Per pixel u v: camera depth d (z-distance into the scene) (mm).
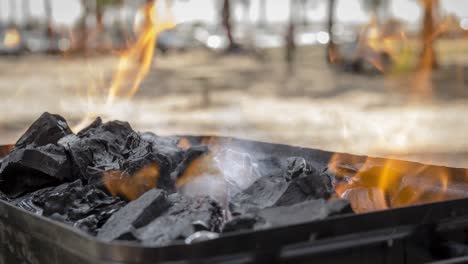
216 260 1701
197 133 8836
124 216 2088
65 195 2408
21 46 32125
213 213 2104
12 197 2652
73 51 32281
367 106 11695
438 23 19969
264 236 1747
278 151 3420
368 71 19156
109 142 2895
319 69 22141
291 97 13625
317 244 1827
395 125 9344
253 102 12828
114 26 32031
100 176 2549
